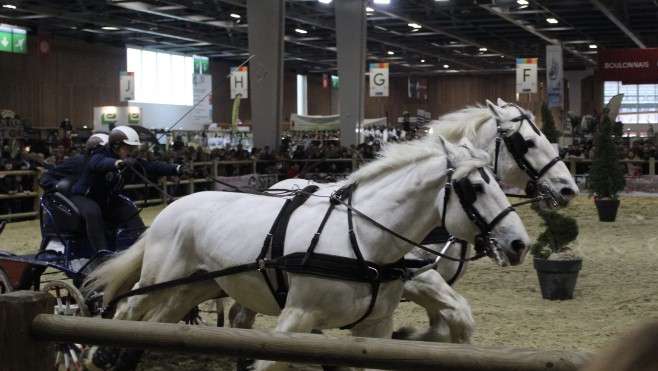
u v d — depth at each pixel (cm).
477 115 646
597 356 104
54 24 3538
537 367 224
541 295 941
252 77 2530
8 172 1719
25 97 3578
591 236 1511
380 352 244
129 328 272
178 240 512
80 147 2125
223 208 505
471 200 423
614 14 3431
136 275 554
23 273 666
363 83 2964
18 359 268
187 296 521
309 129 3481
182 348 268
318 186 495
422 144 457
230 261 477
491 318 814
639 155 2478
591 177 1769
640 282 1027
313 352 252
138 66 4266
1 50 3122
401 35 4303
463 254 571
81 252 661
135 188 2027
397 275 441
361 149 2445
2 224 729
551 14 3538
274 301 468
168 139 2823
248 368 483
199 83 3256
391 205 444
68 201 648
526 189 639
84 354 558
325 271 429
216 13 3331
